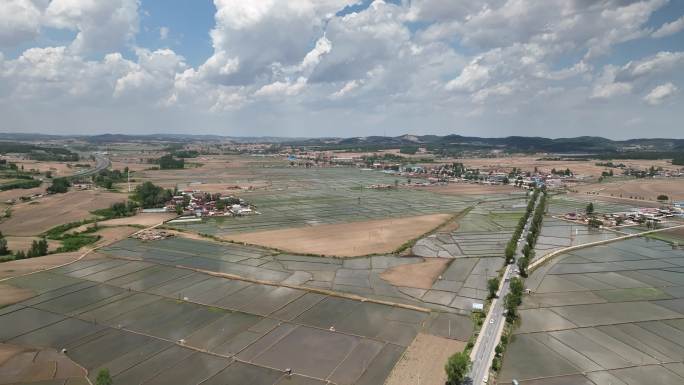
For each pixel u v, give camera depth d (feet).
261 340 250.98
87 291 325.62
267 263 399.85
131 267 383.04
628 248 461.78
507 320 276.62
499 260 412.16
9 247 444.96
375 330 263.70
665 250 454.40
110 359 230.89
